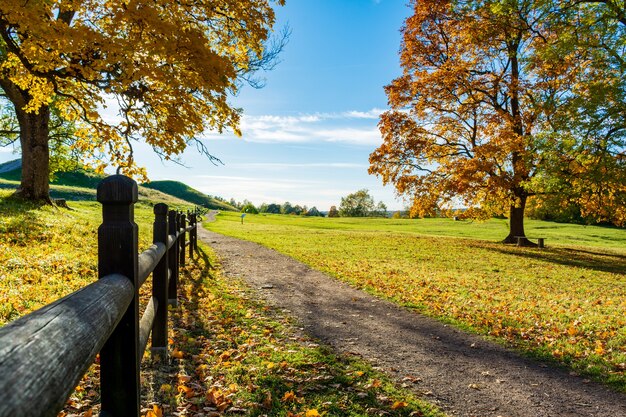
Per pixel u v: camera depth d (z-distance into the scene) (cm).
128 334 199
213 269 1123
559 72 2148
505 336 627
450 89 2375
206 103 1007
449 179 2309
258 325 619
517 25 2178
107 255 201
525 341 605
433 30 2475
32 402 75
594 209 2050
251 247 1767
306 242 2075
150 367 420
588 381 470
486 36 2162
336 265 1329
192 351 480
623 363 516
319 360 480
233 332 571
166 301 439
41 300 562
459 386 444
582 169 1900
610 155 1738
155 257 361
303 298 839
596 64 1778
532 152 2005
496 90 2350
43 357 87
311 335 593
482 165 2117
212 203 12188
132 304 201
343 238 2369
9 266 714
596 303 896
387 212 10800
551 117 2047
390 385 430
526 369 502
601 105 1691
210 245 1784
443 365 505
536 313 768
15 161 9238
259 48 1107
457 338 616
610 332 645
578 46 1805
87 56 816
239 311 687
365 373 457
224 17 1079
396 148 2406
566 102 1906
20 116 1683
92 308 135
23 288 602
